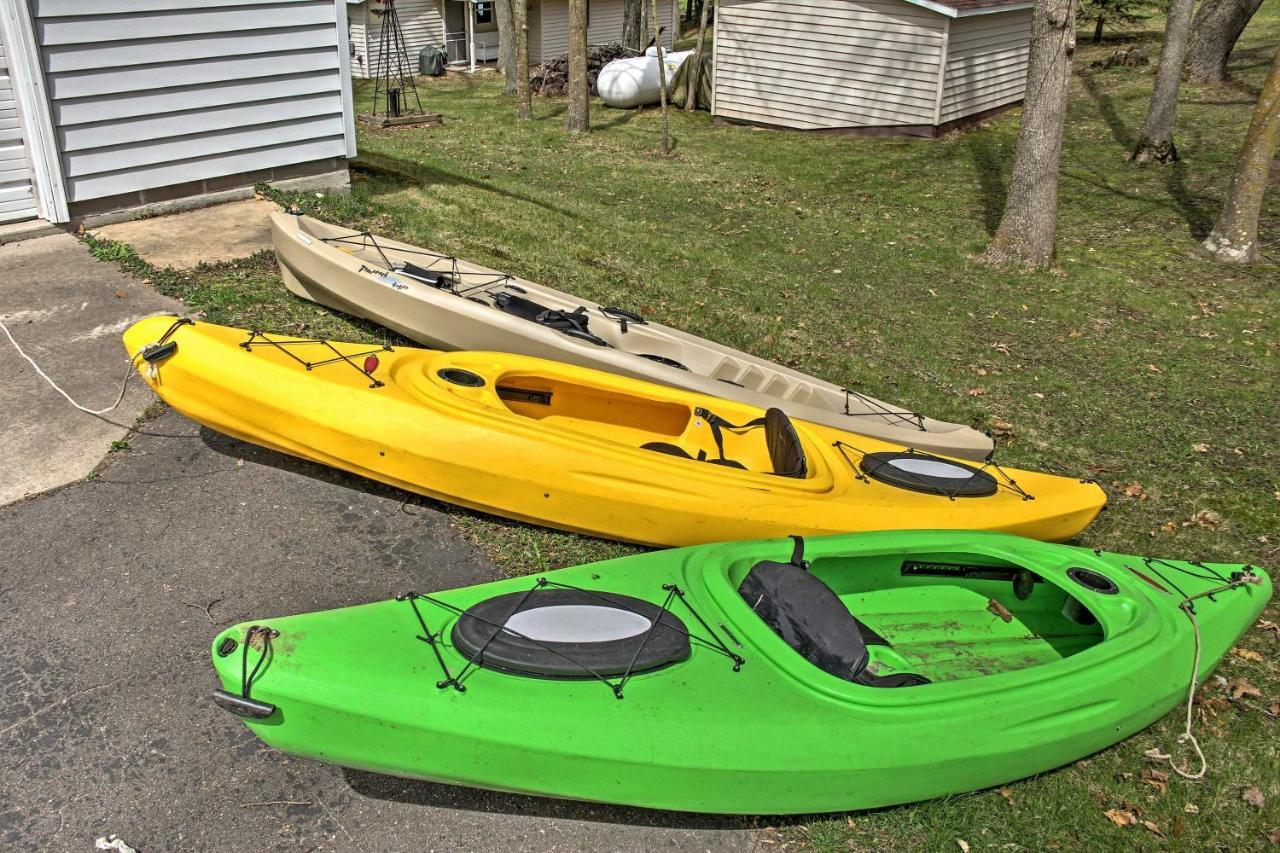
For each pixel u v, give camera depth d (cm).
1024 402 849
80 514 524
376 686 344
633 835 390
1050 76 1151
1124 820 428
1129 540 654
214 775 388
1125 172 1711
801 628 412
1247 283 1212
